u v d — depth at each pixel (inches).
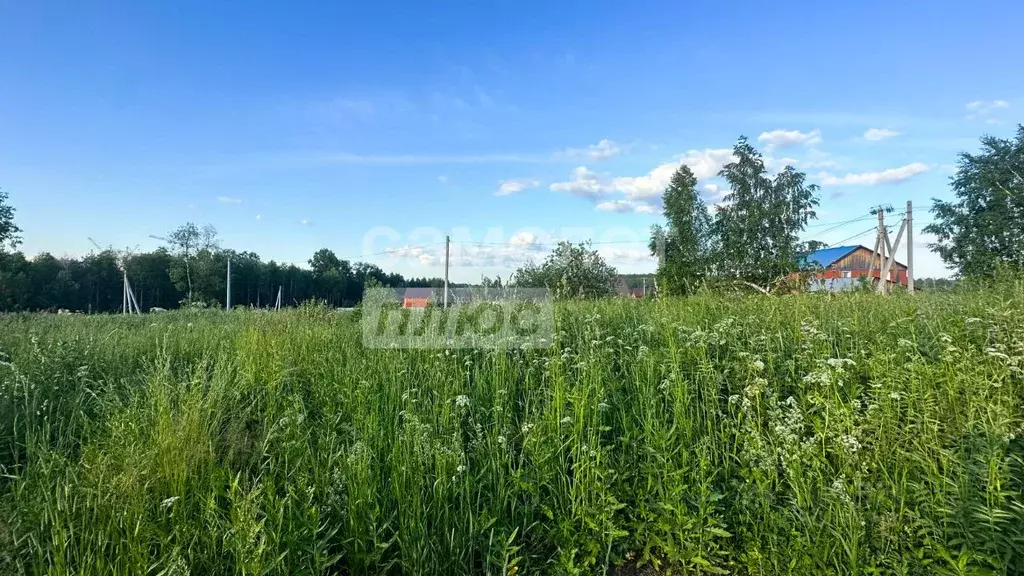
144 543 106.7
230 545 108.8
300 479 129.0
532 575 120.6
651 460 143.4
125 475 119.3
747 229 719.1
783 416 140.0
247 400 208.1
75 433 177.6
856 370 169.9
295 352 272.7
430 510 127.1
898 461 126.0
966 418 130.4
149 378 194.9
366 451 138.8
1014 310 188.5
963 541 101.8
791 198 719.7
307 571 108.7
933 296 280.7
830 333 203.3
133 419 152.1
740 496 127.0
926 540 105.3
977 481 113.3
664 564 125.6
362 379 202.5
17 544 107.0
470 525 123.6
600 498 129.0
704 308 281.9
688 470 136.3
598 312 314.8
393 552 124.0
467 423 176.2
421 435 142.9
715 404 162.7
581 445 143.5
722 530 118.7
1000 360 151.6
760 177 730.8
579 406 155.2
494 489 139.0
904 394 139.3
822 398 143.3
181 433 144.3
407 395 172.2
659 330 239.9
